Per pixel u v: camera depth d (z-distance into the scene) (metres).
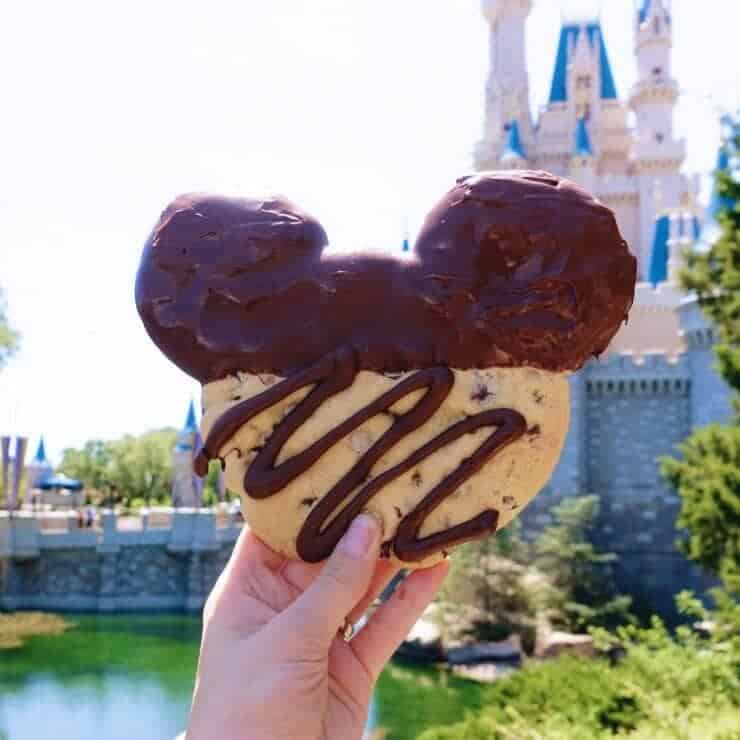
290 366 0.25
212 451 0.25
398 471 0.24
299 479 0.25
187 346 0.25
